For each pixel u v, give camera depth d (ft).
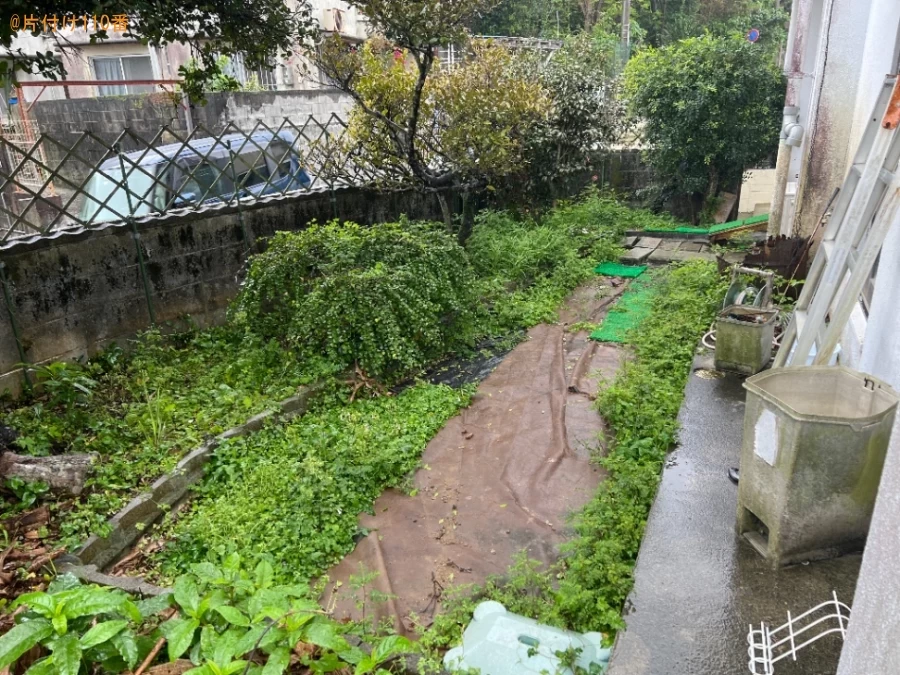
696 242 34.60
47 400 17.38
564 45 38.06
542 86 33.78
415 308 19.70
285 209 24.38
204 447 14.83
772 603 9.19
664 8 66.74
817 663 8.17
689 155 36.45
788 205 26.66
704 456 13.32
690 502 11.72
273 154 30.01
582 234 33.32
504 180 33.17
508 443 15.85
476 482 14.34
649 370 18.03
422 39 21.84
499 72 27.37
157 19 15.72
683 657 8.43
